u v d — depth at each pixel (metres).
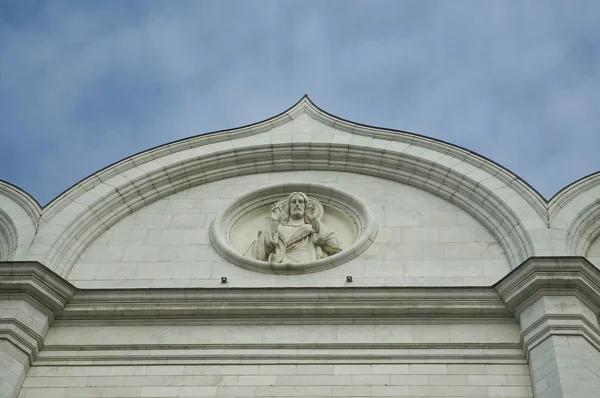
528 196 24.11
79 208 24.69
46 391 20.61
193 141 26.67
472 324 21.42
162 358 21.06
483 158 25.33
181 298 21.97
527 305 21.30
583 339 20.31
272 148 26.56
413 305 21.53
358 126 26.94
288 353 20.95
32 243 23.72
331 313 21.61
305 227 24.22
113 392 20.50
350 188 25.66
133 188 25.48
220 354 21.03
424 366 20.58
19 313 21.47
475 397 19.92
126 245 24.23
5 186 25.25
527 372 20.41
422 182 25.45
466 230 24.05
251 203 25.52
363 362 20.72
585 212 23.81
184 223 24.83
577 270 21.36
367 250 23.59
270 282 22.92
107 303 22.12
